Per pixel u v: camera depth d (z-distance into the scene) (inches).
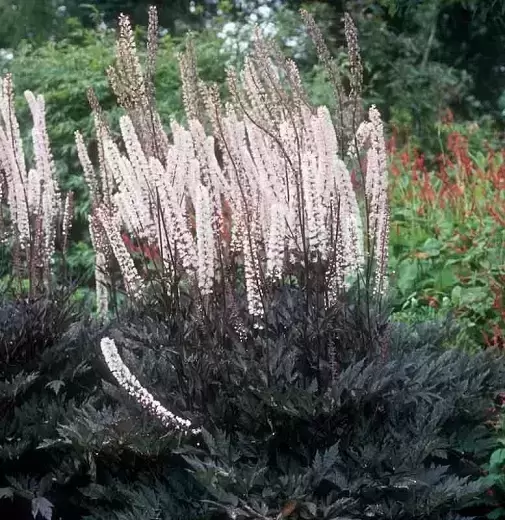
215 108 80.3
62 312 95.2
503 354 100.0
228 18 285.1
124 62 83.8
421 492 72.9
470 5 255.6
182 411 76.9
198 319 77.1
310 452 75.5
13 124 86.3
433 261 132.1
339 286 80.4
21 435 85.1
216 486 70.2
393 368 79.2
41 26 308.8
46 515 77.3
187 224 82.0
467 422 84.6
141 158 76.4
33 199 87.9
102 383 86.0
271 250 73.7
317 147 74.6
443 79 254.1
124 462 78.9
